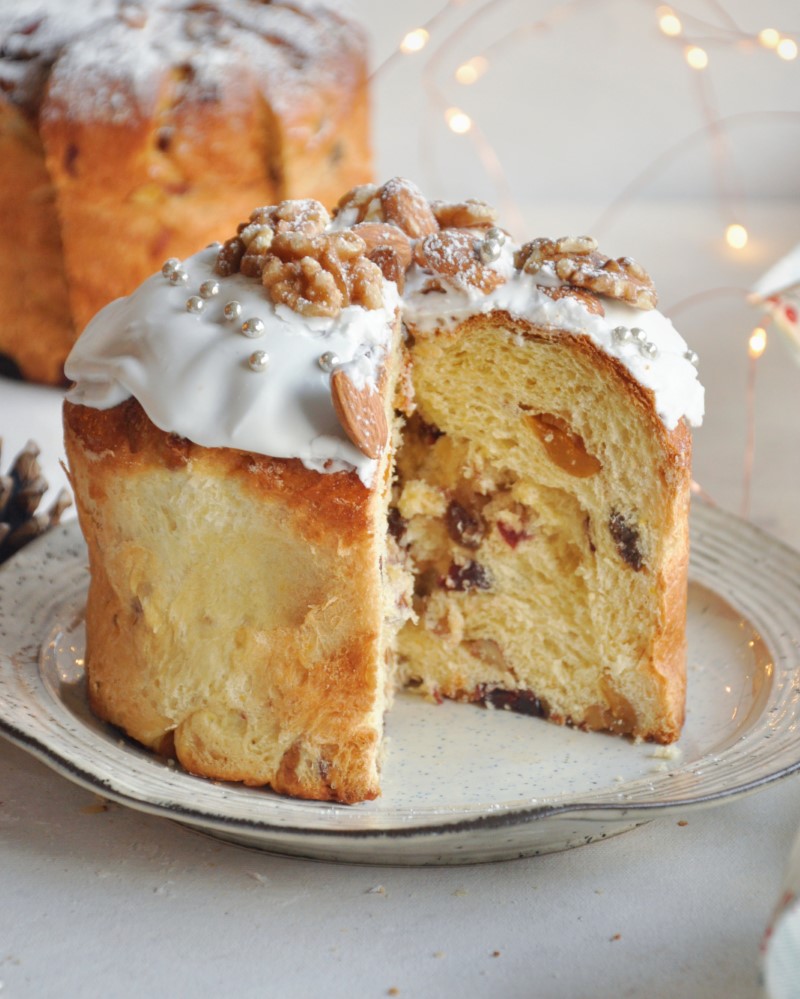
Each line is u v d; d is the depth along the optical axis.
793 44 0.92
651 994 0.45
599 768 0.54
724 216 1.14
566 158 1.18
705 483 0.75
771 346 0.91
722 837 0.50
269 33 0.82
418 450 0.57
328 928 0.47
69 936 0.47
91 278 0.80
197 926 0.47
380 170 1.19
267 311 0.51
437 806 0.51
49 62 0.78
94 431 0.52
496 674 0.57
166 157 0.78
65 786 0.52
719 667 0.58
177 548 0.51
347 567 0.50
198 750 0.51
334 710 0.50
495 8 1.14
